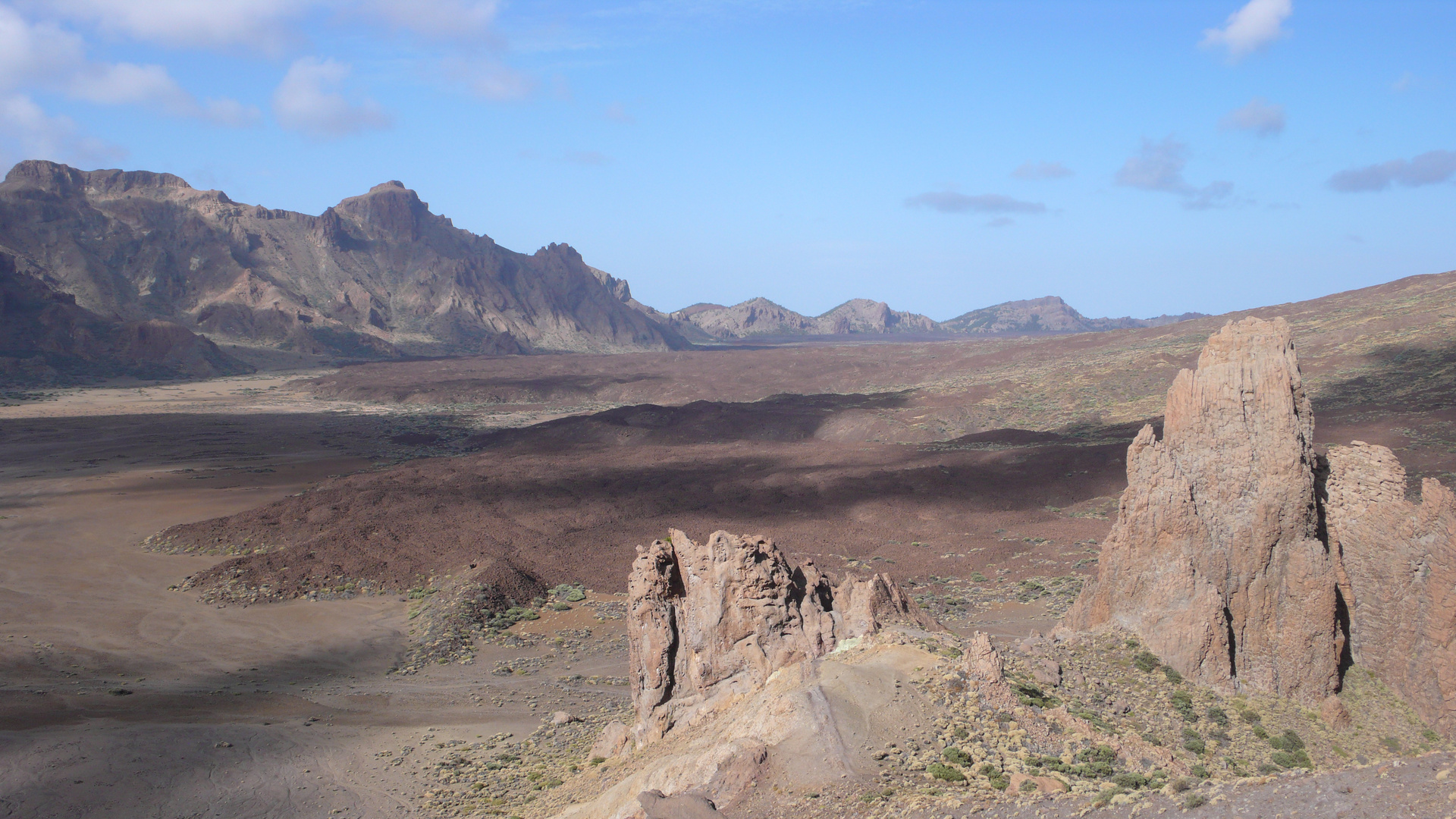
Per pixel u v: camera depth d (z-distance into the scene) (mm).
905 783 28766
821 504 121875
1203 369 41062
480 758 47938
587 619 77938
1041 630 65375
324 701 59438
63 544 100562
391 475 146000
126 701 57219
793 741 31328
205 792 43844
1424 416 117750
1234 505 39156
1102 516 104188
